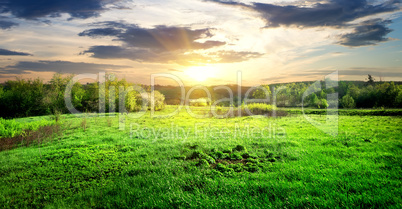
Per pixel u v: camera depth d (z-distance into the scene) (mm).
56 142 14469
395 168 7637
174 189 6574
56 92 36438
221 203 5613
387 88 43906
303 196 5820
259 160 9125
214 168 8297
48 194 6656
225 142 12664
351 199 5504
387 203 5383
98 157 10102
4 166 9195
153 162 9250
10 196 6578
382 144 11219
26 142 14430
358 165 8055
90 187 7020
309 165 8297
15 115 31844
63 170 8570
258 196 6004
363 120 22484
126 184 7043
